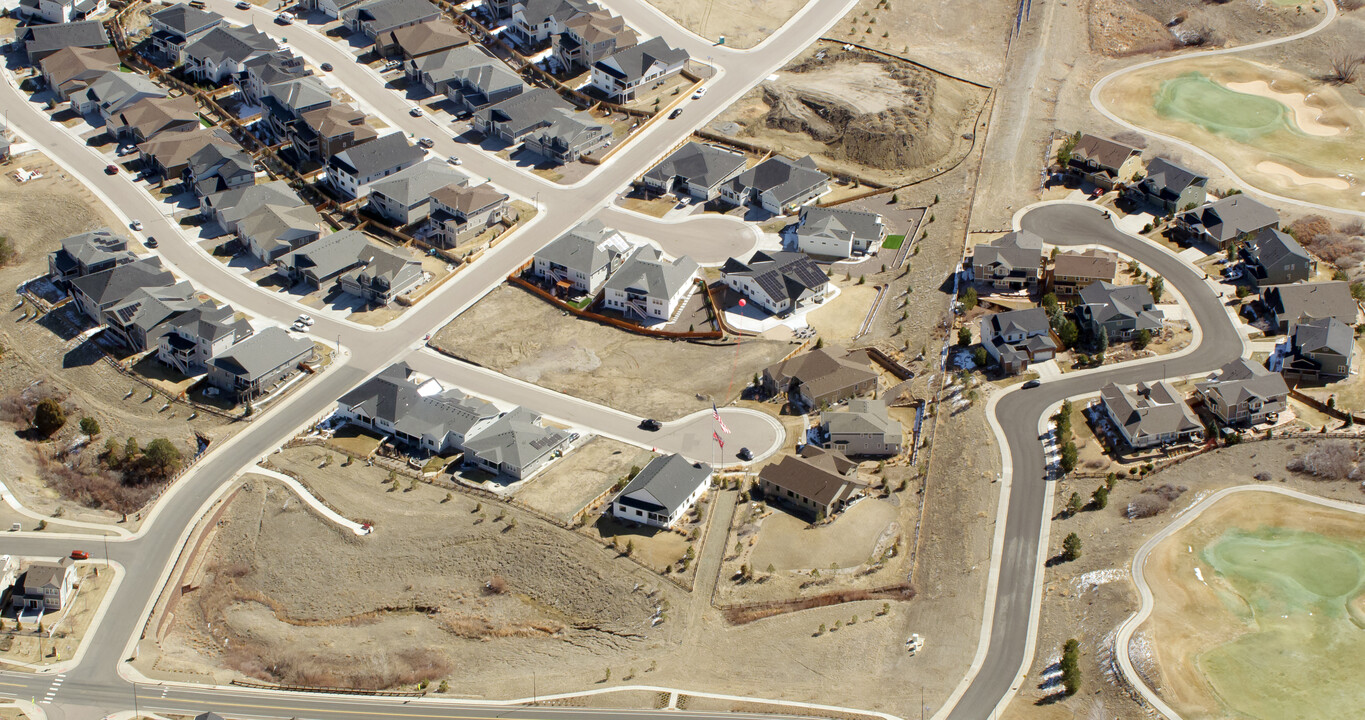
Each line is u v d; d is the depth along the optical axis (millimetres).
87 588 154000
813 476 160875
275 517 164000
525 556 156000
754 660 141500
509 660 144875
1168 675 135750
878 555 154125
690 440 174250
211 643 149500
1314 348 176625
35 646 145750
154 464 171125
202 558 159625
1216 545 152875
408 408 176500
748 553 154875
